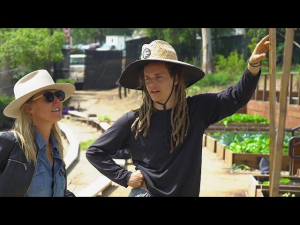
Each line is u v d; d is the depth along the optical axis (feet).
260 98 52.06
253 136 36.27
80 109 76.43
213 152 34.73
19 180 8.27
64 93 9.28
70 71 113.60
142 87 9.65
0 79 87.10
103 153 9.58
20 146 8.36
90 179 26.05
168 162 9.09
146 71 9.29
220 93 9.52
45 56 89.25
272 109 8.66
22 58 86.74
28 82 8.94
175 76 9.37
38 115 8.89
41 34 90.43
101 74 113.91
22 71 89.15
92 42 237.66
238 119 45.68
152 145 9.20
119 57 114.83
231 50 115.14
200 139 9.30
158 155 9.14
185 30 104.32
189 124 9.27
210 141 35.96
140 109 9.53
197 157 9.17
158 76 9.18
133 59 114.83
